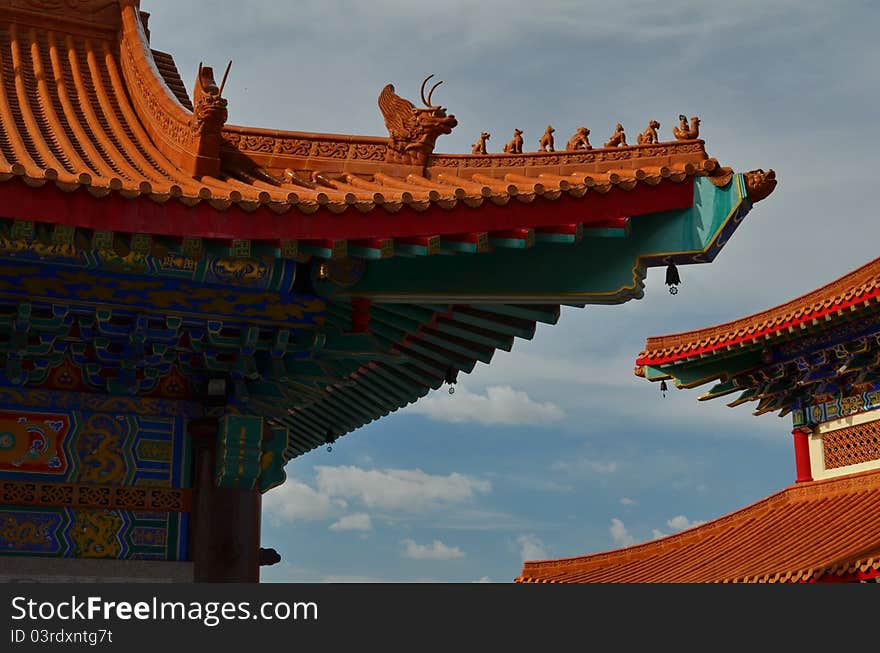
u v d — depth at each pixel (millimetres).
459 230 10305
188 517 11633
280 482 11945
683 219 10781
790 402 28344
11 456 11227
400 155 11945
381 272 11203
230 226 9867
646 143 10984
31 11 14703
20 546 11055
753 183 10508
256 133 12180
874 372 26078
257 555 11727
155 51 15242
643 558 28344
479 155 11773
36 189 9312
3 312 10719
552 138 11578
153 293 10984
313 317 11461
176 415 11805
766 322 26188
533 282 11047
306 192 10594
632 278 10852
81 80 14141
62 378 11547
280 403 11820
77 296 10750
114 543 11352
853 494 25984
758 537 26203
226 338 11375
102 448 11523
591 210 10570
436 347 12469
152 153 12719
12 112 13016
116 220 9539
